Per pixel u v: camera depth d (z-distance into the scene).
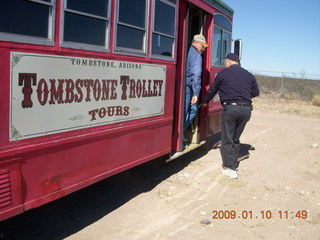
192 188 6.04
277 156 8.77
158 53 5.36
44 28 3.33
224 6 8.37
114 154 4.51
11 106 3.03
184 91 6.42
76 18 3.68
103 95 4.16
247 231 4.65
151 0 5.02
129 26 4.56
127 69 4.59
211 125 8.19
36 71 3.25
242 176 6.87
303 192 6.19
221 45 8.46
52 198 3.56
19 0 3.08
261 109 19.89
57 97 3.50
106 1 4.10
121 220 4.71
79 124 3.83
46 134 3.41
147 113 5.19
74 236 4.20
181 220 4.81
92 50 3.92
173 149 6.48
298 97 27.77
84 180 4.00
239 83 6.46
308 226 4.93
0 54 2.91
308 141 10.93
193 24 7.48
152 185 6.07
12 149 3.07
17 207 3.17
